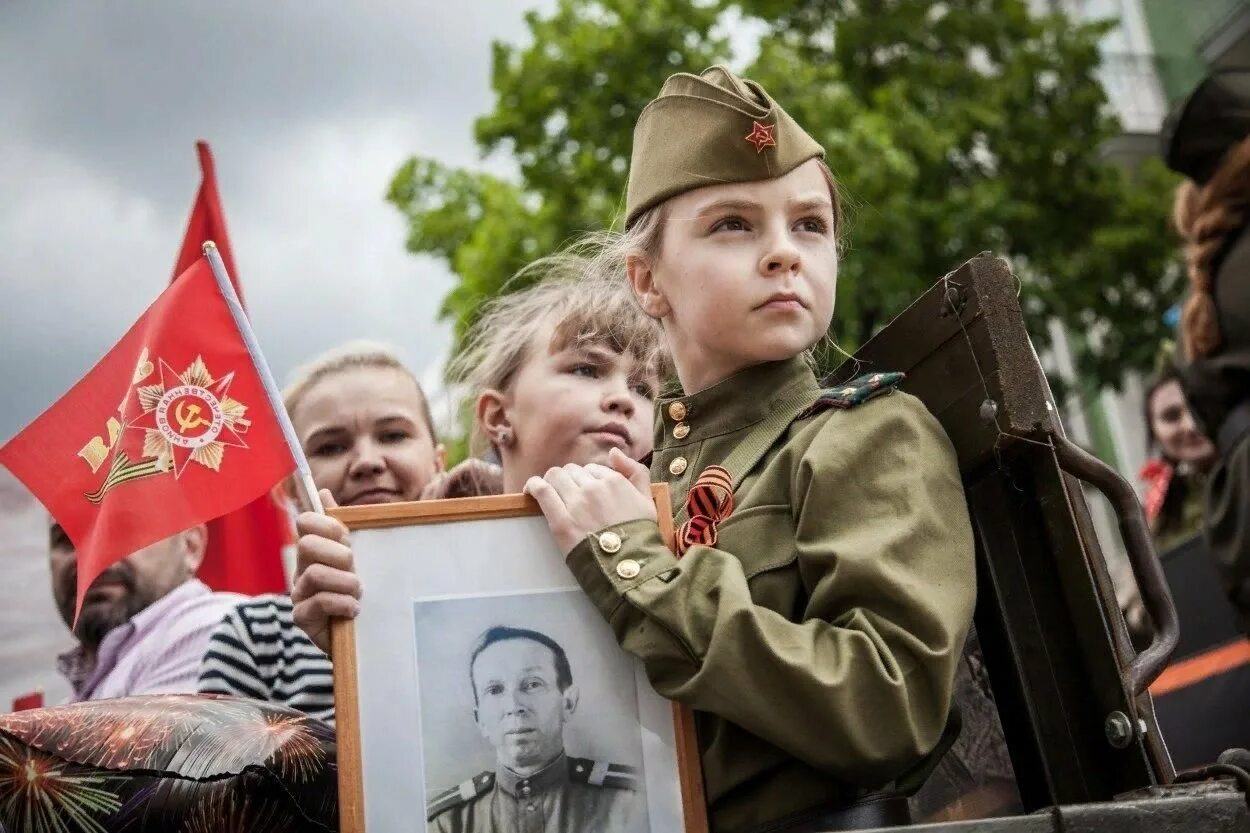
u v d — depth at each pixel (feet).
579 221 35.32
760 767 6.12
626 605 5.95
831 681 5.65
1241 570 11.78
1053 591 6.41
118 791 6.63
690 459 7.13
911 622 5.84
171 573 11.66
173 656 10.78
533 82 37.32
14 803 6.59
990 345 6.42
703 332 6.88
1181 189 12.86
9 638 12.59
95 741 6.68
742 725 5.78
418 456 11.21
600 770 5.89
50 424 7.47
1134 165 44.34
